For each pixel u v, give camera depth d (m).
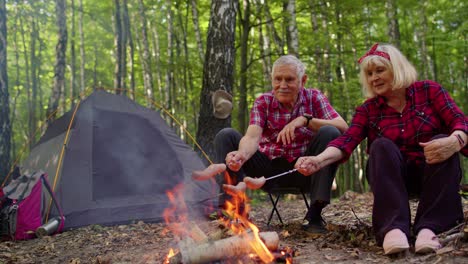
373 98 2.78
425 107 2.63
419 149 2.63
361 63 2.73
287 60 3.24
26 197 4.51
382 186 2.43
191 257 2.21
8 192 4.60
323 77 13.83
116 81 14.91
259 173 3.39
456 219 2.40
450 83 19.73
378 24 15.56
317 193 3.00
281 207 6.18
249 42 16.56
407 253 2.27
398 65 2.57
